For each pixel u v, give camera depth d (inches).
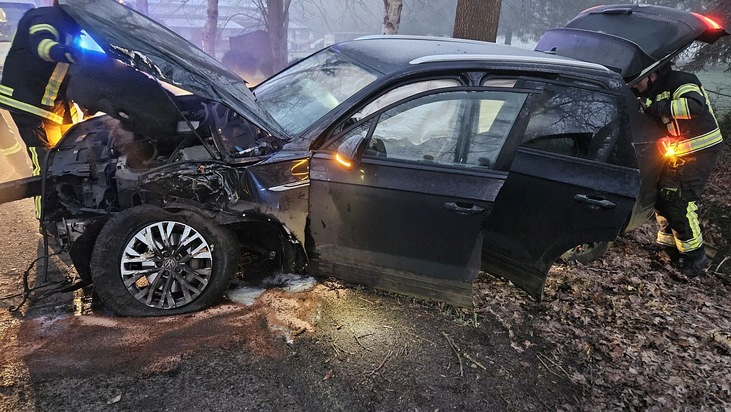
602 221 121.7
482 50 135.0
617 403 108.0
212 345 106.8
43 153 128.1
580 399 108.2
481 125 119.1
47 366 96.1
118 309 111.8
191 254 113.7
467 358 115.4
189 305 115.8
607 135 125.5
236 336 110.3
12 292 119.8
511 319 133.3
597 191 121.1
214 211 112.1
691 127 160.1
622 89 130.7
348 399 98.5
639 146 153.1
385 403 98.9
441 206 115.9
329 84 133.3
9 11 425.4
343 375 104.4
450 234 118.2
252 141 122.0
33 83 119.3
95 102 112.6
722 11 389.4
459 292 123.5
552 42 201.3
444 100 117.9
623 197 120.1
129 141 122.3
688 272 176.2
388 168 115.9
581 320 137.6
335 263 125.2
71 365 97.0
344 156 109.9
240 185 112.2
